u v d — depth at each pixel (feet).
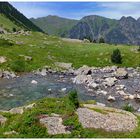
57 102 107.55
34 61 289.74
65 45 390.63
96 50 356.18
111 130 91.56
